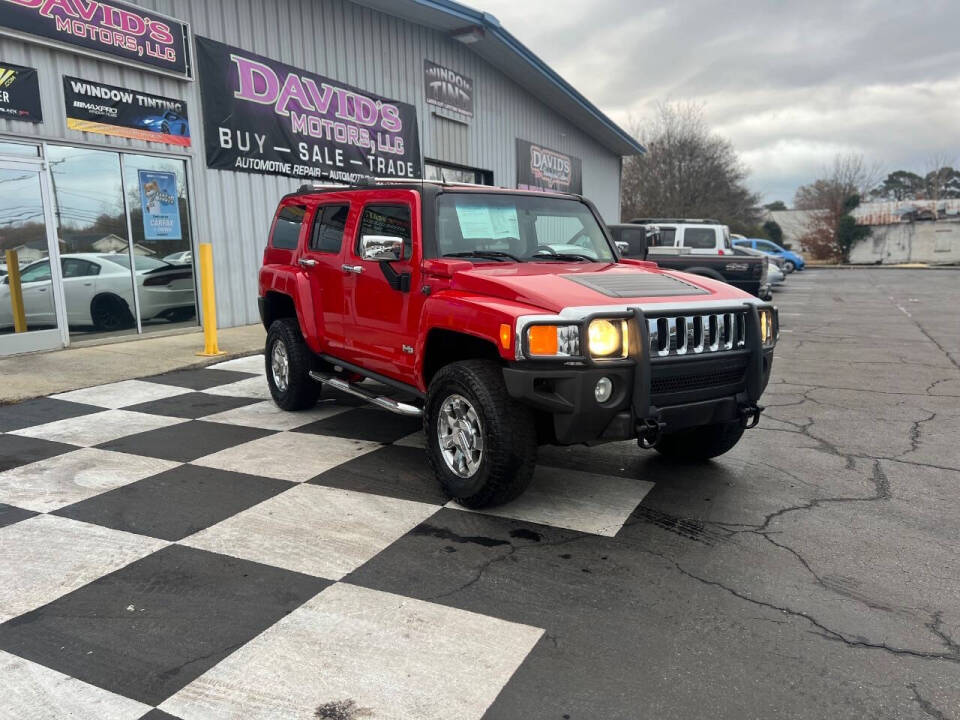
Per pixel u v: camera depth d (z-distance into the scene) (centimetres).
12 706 237
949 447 540
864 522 395
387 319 482
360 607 301
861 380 811
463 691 245
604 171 2998
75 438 547
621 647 272
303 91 1266
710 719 231
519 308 372
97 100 928
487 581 325
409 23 1549
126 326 1001
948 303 1889
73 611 297
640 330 365
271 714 233
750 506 418
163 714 233
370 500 422
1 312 849
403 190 474
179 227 1069
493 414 376
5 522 388
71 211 917
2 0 810
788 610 300
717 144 5372
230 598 308
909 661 264
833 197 5769
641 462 500
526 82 2072
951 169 7956
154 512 402
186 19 1045
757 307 422
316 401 640
